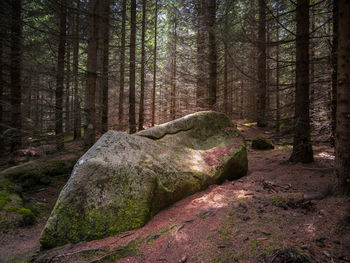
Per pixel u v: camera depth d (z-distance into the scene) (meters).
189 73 12.75
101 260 2.67
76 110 6.08
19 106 8.11
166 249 2.70
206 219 3.22
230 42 7.53
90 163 3.57
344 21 3.27
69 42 9.91
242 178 5.54
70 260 2.73
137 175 3.69
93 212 3.29
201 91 12.23
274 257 2.15
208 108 10.95
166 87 19.31
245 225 2.87
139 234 3.13
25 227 4.32
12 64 8.73
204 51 11.59
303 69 6.31
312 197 3.46
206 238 2.74
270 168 6.44
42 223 4.64
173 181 4.12
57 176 6.72
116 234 3.23
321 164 5.97
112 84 12.93
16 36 8.47
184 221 3.27
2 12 8.22
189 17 12.85
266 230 2.67
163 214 3.73
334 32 6.09
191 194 4.43
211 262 2.32
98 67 7.49
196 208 3.75
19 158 7.93
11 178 6.00
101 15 6.40
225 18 7.59
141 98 14.20
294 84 6.63
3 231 3.96
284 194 3.60
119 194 3.47
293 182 4.75
